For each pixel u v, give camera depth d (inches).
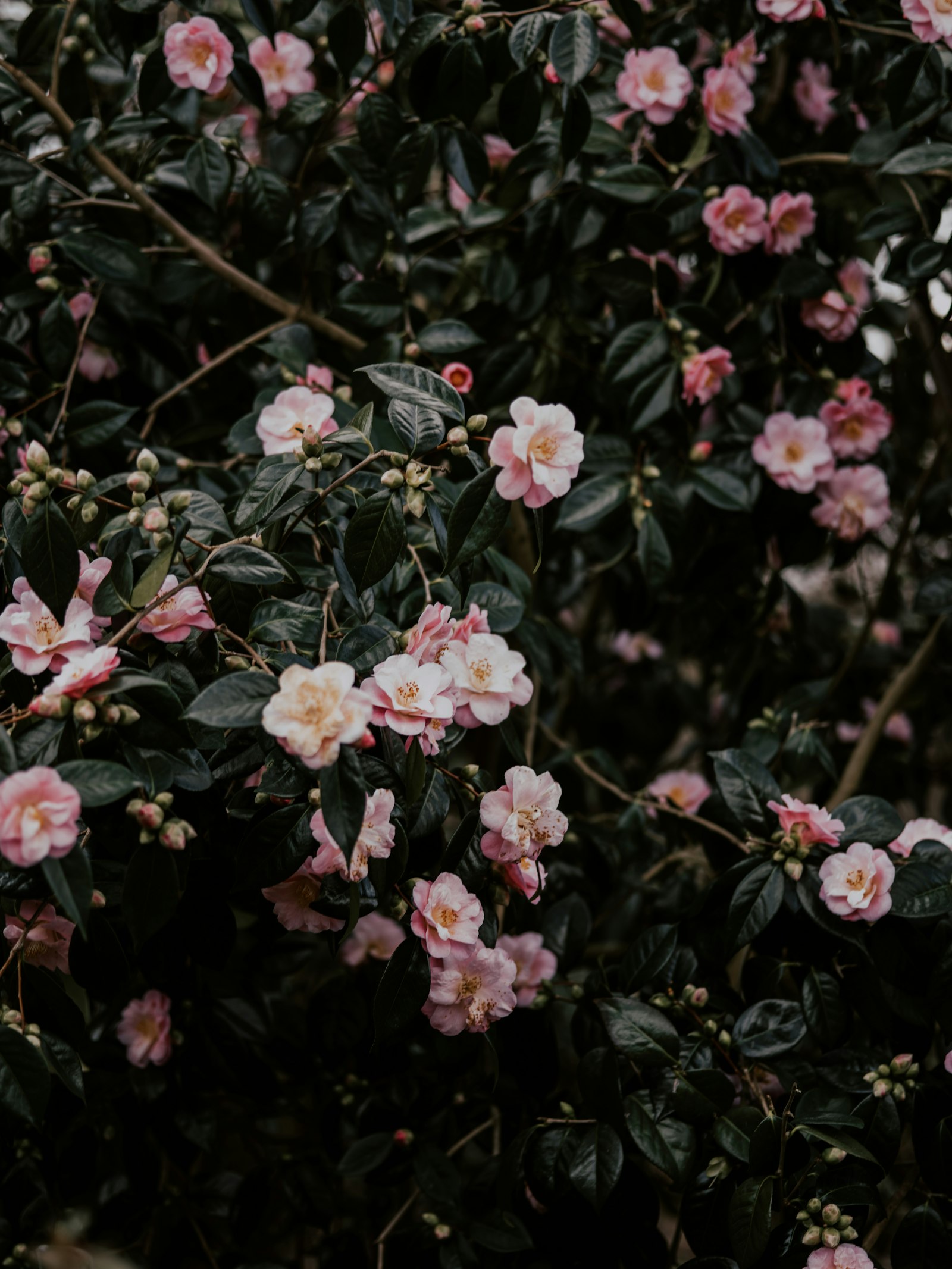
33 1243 78.5
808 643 101.0
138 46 82.7
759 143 84.6
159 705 65.7
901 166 80.2
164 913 66.2
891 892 72.8
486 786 71.1
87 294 84.9
